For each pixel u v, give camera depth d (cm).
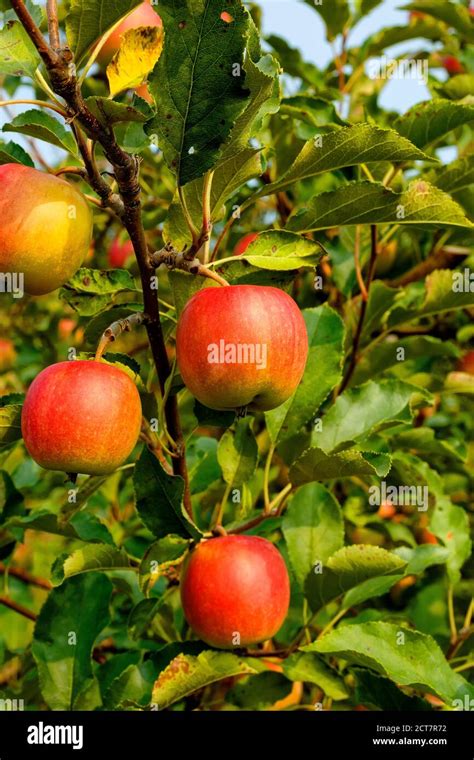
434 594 115
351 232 110
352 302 113
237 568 80
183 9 68
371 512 113
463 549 100
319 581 88
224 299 73
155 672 86
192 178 73
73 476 75
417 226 83
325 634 86
